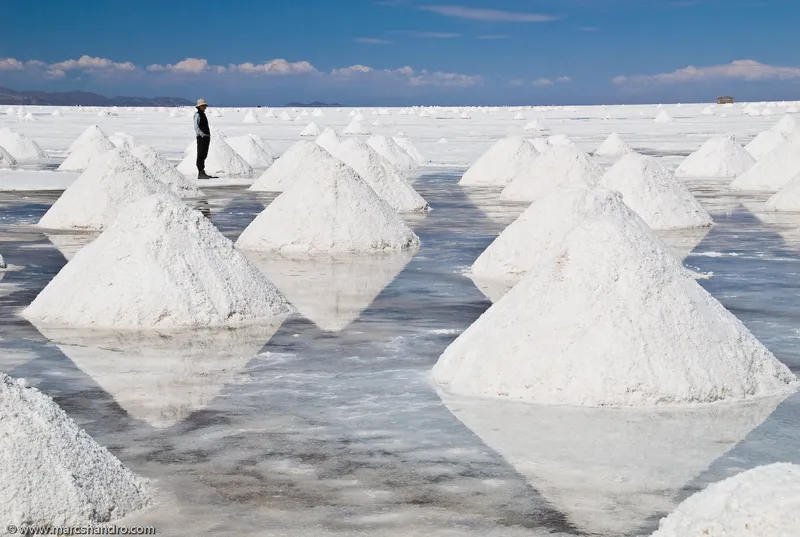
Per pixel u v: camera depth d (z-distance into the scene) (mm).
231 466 4258
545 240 9609
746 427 4793
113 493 3752
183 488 4000
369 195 11891
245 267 7781
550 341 5387
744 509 2627
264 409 5117
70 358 6242
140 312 7250
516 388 5324
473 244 12195
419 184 22531
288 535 3521
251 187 20031
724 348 5445
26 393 3908
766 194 19844
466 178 22734
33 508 3535
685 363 5277
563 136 29344
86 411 5082
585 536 3506
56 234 12797
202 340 6789
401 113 92500
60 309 7434
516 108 115312
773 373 5535
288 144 38000
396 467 4230
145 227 7609
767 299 8391
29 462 3621
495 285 9156
